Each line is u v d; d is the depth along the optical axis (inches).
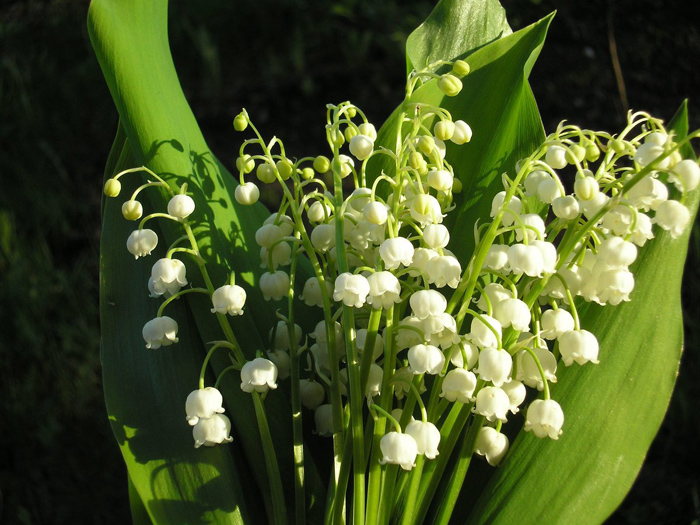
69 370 21.2
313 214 7.9
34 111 28.3
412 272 7.3
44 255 23.8
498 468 7.9
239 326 8.5
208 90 29.5
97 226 25.3
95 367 21.3
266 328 9.0
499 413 6.8
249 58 30.6
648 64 27.8
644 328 7.9
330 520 7.6
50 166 26.9
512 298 6.8
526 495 7.6
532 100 8.7
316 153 26.7
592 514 7.4
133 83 8.3
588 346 6.8
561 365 8.1
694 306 20.2
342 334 7.9
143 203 9.0
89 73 30.0
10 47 30.7
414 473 7.4
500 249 7.0
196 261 8.5
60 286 23.0
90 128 28.5
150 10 8.8
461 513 8.3
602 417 7.7
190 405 7.4
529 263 6.6
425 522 8.4
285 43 30.7
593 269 7.0
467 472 8.5
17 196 25.5
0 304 21.9
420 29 10.0
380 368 7.8
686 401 18.4
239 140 27.5
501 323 6.8
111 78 8.3
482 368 6.6
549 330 7.1
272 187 24.7
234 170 26.0
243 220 9.5
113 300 8.7
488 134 8.9
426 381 8.6
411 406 7.3
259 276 9.2
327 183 24.5
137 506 8.8
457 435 7.5
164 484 7.8
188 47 31.0
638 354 7.9
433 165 7.4
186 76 30.3
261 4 31.3
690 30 28.5
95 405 20.6
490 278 8.3
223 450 8.2
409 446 6.7
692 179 6.7
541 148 6.8
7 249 23.3
